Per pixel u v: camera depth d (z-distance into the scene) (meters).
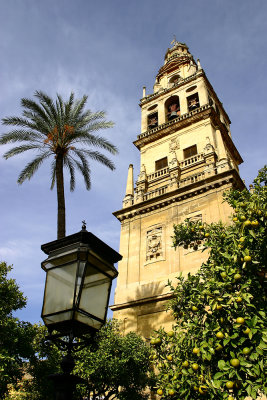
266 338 6.88
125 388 17.23
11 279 16.17
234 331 7.35
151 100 42.72
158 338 9.23
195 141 33.31
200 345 7.86
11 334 14.29
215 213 24.88
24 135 23.66
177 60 47.06
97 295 5.30
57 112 24.66
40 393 15.63
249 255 8.40
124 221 30.27
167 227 27.05
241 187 26.47
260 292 8.78
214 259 9.91
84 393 16.11
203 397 7.60
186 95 39.22
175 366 8.73
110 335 17.62
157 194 30.12
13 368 14.00
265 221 8.89
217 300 7.75
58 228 20.77
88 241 5.43
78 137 24.22
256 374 6.89
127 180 33.81
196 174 28.70
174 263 24.69
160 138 36.72
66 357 4.68
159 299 23.31
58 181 22.55
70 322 4.79
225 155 29.53
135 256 27.16
